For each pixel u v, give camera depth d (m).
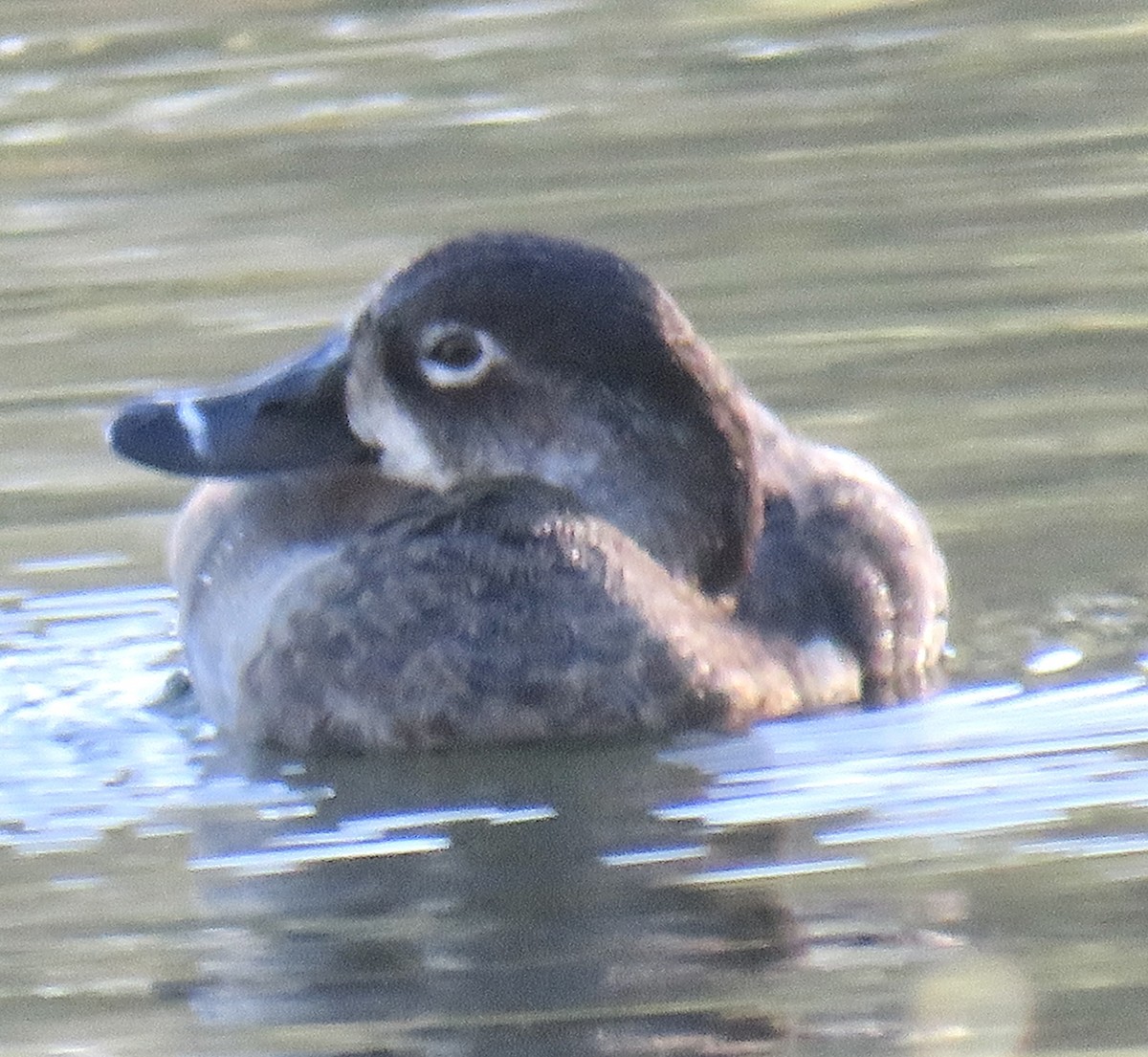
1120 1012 8.62
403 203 17.64
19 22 21.66
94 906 9.68
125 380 14.80
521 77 20.17
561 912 9.45
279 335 15.34
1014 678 11.32
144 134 19.30
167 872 9.94
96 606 12.30
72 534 12.99
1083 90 19.23
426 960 9.16
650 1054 8.50
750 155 18.31
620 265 10.96
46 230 17.55
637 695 10.73
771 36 20.92
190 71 20.58
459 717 10.71
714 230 16.91
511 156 18.48
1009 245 16.38
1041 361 14.55
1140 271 15.79
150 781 10.77
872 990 8.82
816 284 15.87
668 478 10.90
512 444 10.99
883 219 16.91
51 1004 8.97
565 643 10.71
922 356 14.72
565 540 10.82
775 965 9.02
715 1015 8.70
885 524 11.56
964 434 13.66
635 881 9.68
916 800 10.24
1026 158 17.92
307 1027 8.73
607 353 10.84
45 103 20.00
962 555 12.43
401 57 20.72
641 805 10.28
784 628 11.14
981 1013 8.63
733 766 10.58
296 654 10.88
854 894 9.51
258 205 17.80
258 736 11.03
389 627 10.78
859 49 20.50
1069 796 10.22
